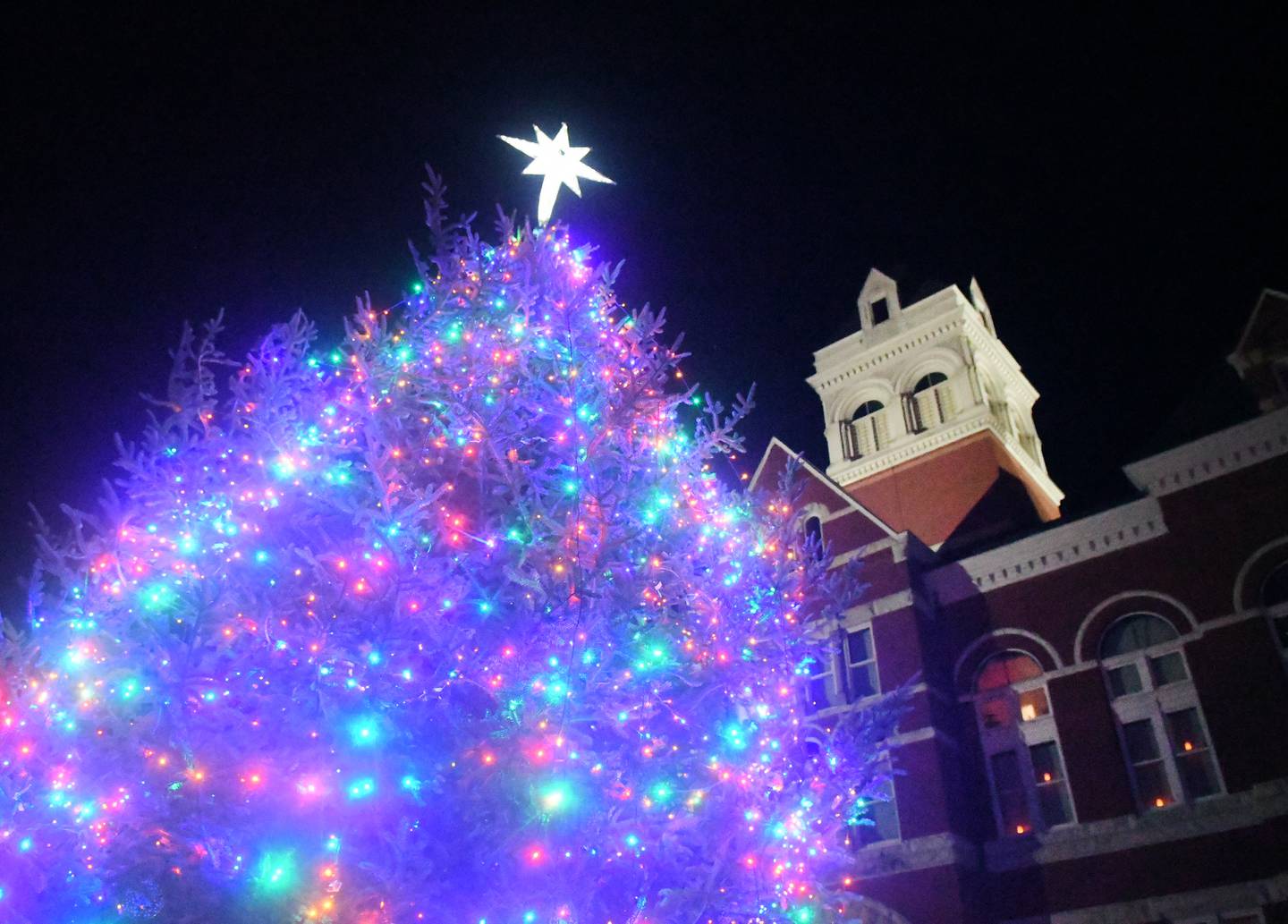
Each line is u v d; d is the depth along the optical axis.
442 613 10.27
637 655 11.85
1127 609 19.95
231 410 11.73
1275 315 19.92
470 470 11.81
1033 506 29.22
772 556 15.57
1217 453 19.70
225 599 10.12
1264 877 16.64
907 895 18.66
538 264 12.40
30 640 10.75
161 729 9.55
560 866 9.73
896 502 30.11
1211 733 18.08
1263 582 18.64
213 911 9.31
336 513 11.59
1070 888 18.33
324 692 9.60
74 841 9.84
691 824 10.86
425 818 10.08
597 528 10.71
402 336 12.94
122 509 10.95
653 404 11.97
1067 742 19.56
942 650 21.83
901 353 32.59
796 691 14.62
